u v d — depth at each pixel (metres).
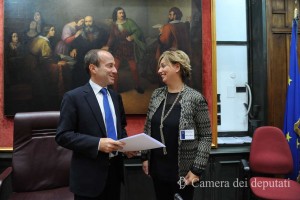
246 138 2.90
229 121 2.95
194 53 2.61
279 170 2.43
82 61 2.51
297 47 2.79
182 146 1.63
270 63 2.73
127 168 2.55
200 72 2.62
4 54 2.47
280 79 2.77
